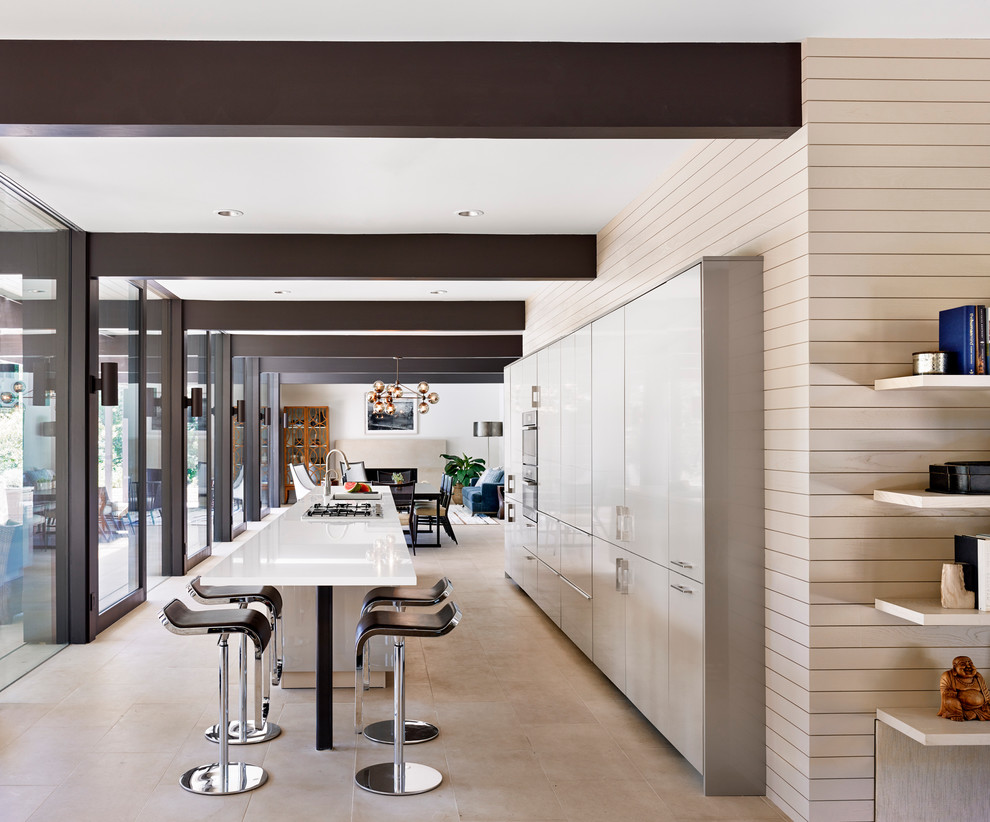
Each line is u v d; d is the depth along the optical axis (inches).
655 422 149.4
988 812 116.7
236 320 324.2
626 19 111.2
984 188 118.3
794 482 119.8
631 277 193.3
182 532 324.5
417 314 325.7
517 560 296.8
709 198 149.0
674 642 140.7
